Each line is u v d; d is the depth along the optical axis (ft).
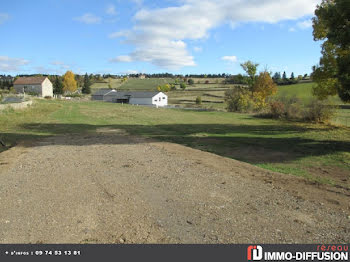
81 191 19.85
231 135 58.90
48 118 88.53
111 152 34.53
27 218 15.34
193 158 31.19
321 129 70.64
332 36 49.93
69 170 25.68
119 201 17.97
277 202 17.95
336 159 35.29
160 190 20.16
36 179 22.79
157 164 28.14
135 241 12.98
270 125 80.28
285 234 13.78
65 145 40.06
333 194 19.83
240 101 134.62
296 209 16.85
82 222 14.89
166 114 120.37
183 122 88.02
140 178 23.13
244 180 22.81
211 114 123.34
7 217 15.46
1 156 31.94
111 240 13.07
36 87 265.75
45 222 14.85
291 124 83.15
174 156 32.14
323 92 76.48
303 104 96.78
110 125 75.61
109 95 261.44
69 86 310.24
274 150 41.83
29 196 18.81
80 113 113.60
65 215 15.75
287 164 32.37
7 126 65.72
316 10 69.31
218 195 19.19
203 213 16.16
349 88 51.80
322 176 26.86
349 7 45.62
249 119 100.53
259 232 13.93
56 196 18.81
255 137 56.03
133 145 39.91
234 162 29.66
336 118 90.33
